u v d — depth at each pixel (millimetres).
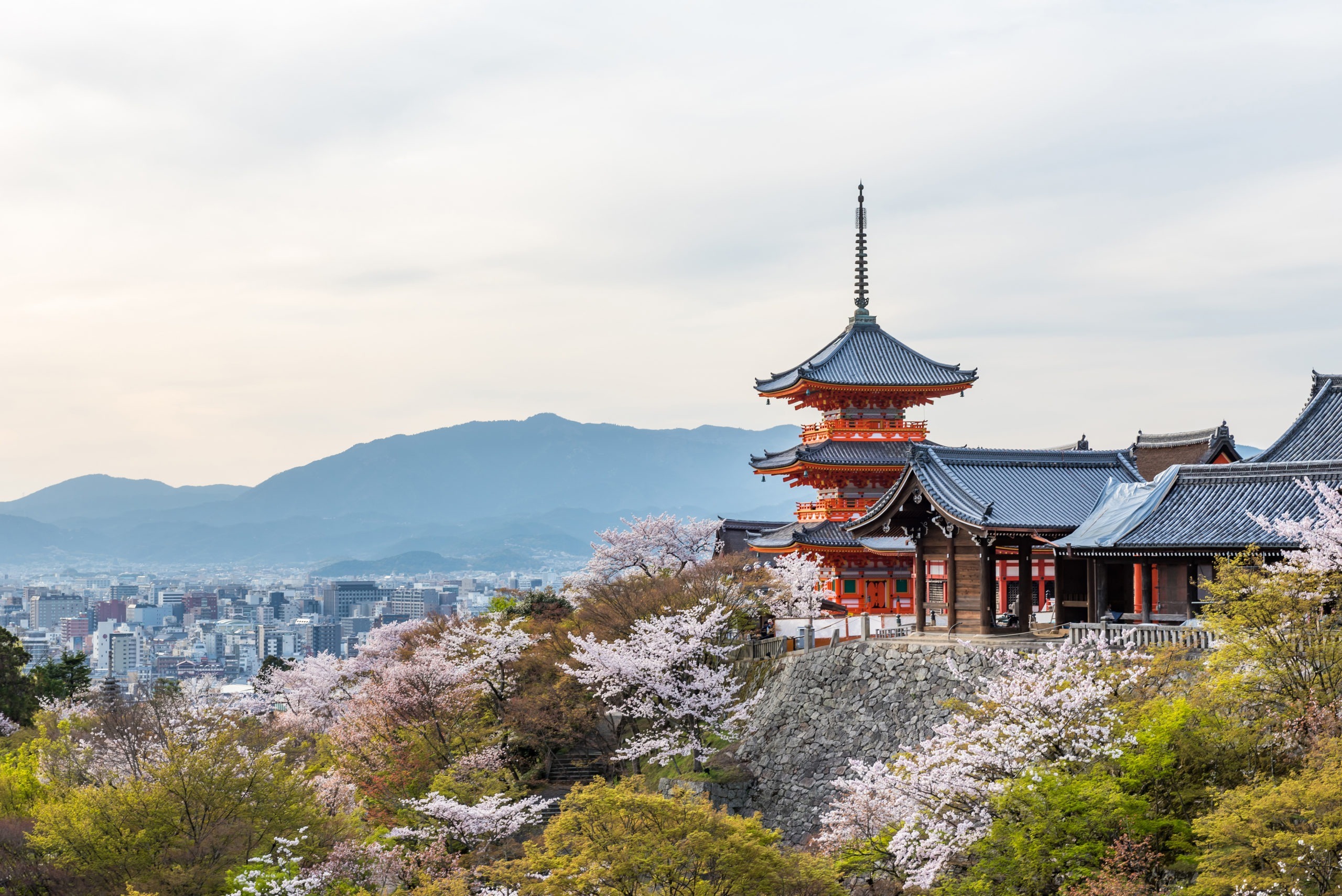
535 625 78438
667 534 100625
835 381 86875
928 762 35438
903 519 57500
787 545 83312
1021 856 30766
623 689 61594
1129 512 51438
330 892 40750
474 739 64000
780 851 39156
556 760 69000
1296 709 32125
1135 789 32844
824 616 78562
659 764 63031
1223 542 46469
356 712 68375
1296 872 26109
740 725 60281
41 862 40750
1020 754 33656
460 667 67188
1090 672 36156
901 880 35500
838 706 55125
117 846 40531
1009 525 52844
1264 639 33750
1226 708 34156
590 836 31703
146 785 42750
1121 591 55000
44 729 60375
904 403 90000
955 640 53188
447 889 39469
